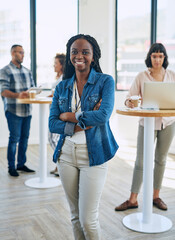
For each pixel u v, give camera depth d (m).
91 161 1.82
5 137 6.04
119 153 5.63
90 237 1.85
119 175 4.33
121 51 6.45
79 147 1.85
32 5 6.14
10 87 4.14
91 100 1.87
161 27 5.97
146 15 6.16
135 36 6.30
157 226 2.76
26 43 6.21
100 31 6.36
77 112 1.85
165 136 3.03
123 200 3.40
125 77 6.45
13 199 3.42
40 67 6.32
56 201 3.37
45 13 6.26
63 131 1.86
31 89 3.92
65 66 2.00
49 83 6.39
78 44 1.85
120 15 6.39
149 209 2.79
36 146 6.09
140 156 3.07
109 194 3.59
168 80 3.06
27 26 6.18
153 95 2.60
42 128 3.86
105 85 1.87
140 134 3.05
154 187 3.22
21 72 4.22
